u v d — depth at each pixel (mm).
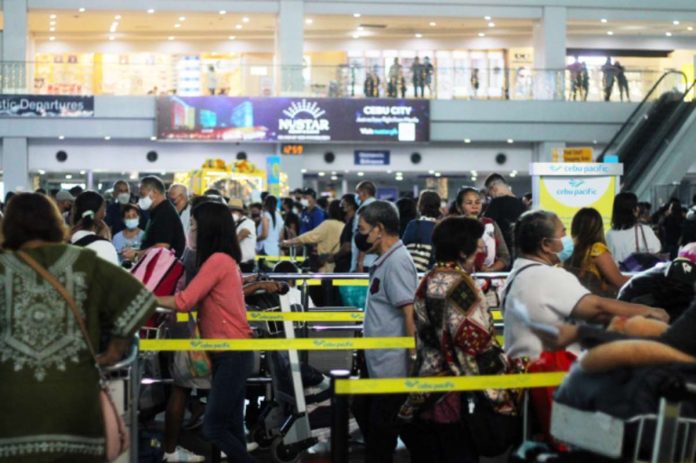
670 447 4043
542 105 33875
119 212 14727
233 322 6566
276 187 26875
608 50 39531
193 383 6844
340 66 33750
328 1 33969
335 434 5211
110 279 4520
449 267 5531
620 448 4105
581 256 7320
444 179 34875
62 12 33594
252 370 6711
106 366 4691
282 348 6395
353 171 34375
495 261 9953
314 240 14469
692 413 4391
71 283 4426
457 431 5488
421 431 5746
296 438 7246
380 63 39281
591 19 34812
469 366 5340
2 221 4566
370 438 6102
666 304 6395
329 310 8891
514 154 34875
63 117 32625
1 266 4391
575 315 5500
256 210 18453
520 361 5520
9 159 32500
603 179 11414
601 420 4191
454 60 39469
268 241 18172
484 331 5359
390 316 6352
